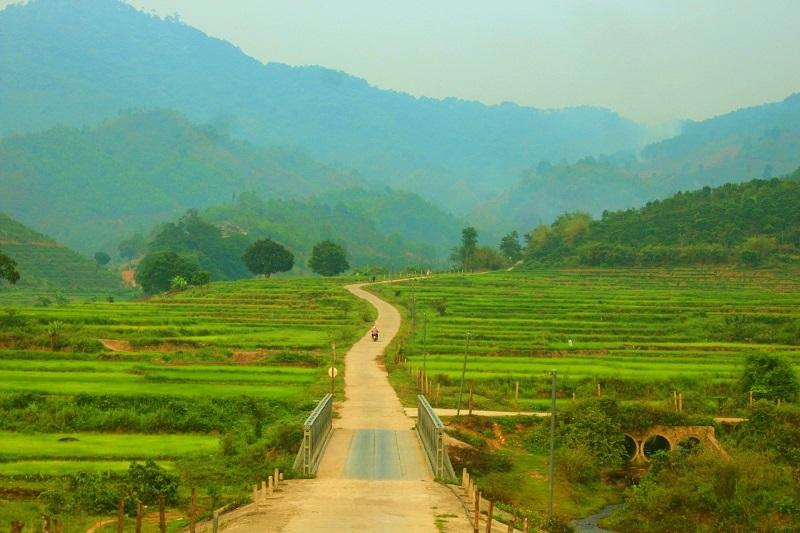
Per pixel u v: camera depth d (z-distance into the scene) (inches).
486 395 3516.2
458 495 1908.2
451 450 2546.8
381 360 4377.5
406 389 3558.1
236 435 2726.4
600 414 2886.3
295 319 5935.0
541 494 2468.0
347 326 5634.8
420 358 4399.6
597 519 2405.3
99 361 4114.2
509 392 3592.5
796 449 2687.0
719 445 2807.6
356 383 3693.4
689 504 2331.4
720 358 4475.9
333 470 2175.2
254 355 4436.5
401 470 2174.0
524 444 2896.2
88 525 1766.7
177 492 2031.3
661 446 2942.9
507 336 5098.4
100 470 2261.3
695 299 6934.1
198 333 5078.7
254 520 1667.1
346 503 1809.8
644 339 5103.3
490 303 6786.4
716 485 2365.9
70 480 2053.4
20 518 1737.2
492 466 2578.7
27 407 3002.0
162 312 6008.9
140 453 2498.8
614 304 6633.9
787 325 5378.9
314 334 5251.0
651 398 3563.0
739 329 5310.0
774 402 3238.2
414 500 1846.7
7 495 1995.6
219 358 4323.3
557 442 2854.3
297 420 2802.7
